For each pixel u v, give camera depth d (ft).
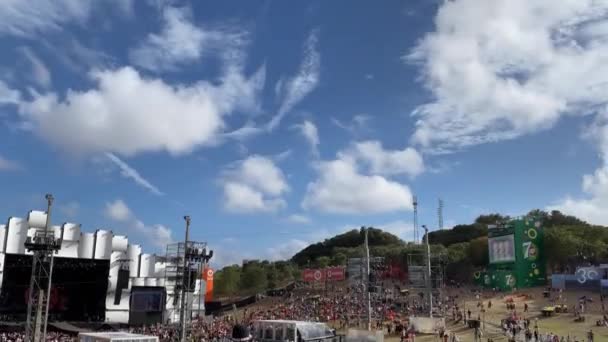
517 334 203.31
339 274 400.47
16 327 258.16
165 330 254.06
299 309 327.06
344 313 292.40
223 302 439.22
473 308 291.99
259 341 157.79
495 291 353.72
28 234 286.25
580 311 254.27
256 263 576.61
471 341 200.54
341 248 626.64
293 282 492.95
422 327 220.64
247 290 508.94
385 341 211.20
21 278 306.55
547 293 308.40
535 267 357.20
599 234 425.28
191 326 255.29
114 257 311.68
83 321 304.71
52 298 309.83
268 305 391.04
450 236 572.51
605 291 297.74
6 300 300.61
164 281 322.34
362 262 237.45
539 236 364.38
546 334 203.51
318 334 159.53
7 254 284.41
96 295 312.29
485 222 575.79
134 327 290.35
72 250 298.97
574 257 378.32
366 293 235.61
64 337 226.99
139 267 322.96
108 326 282.77
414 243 530.68
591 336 191.11
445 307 291.99
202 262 182.91
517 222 365.20
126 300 311.88
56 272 315.99
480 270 409.08
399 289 375.25
